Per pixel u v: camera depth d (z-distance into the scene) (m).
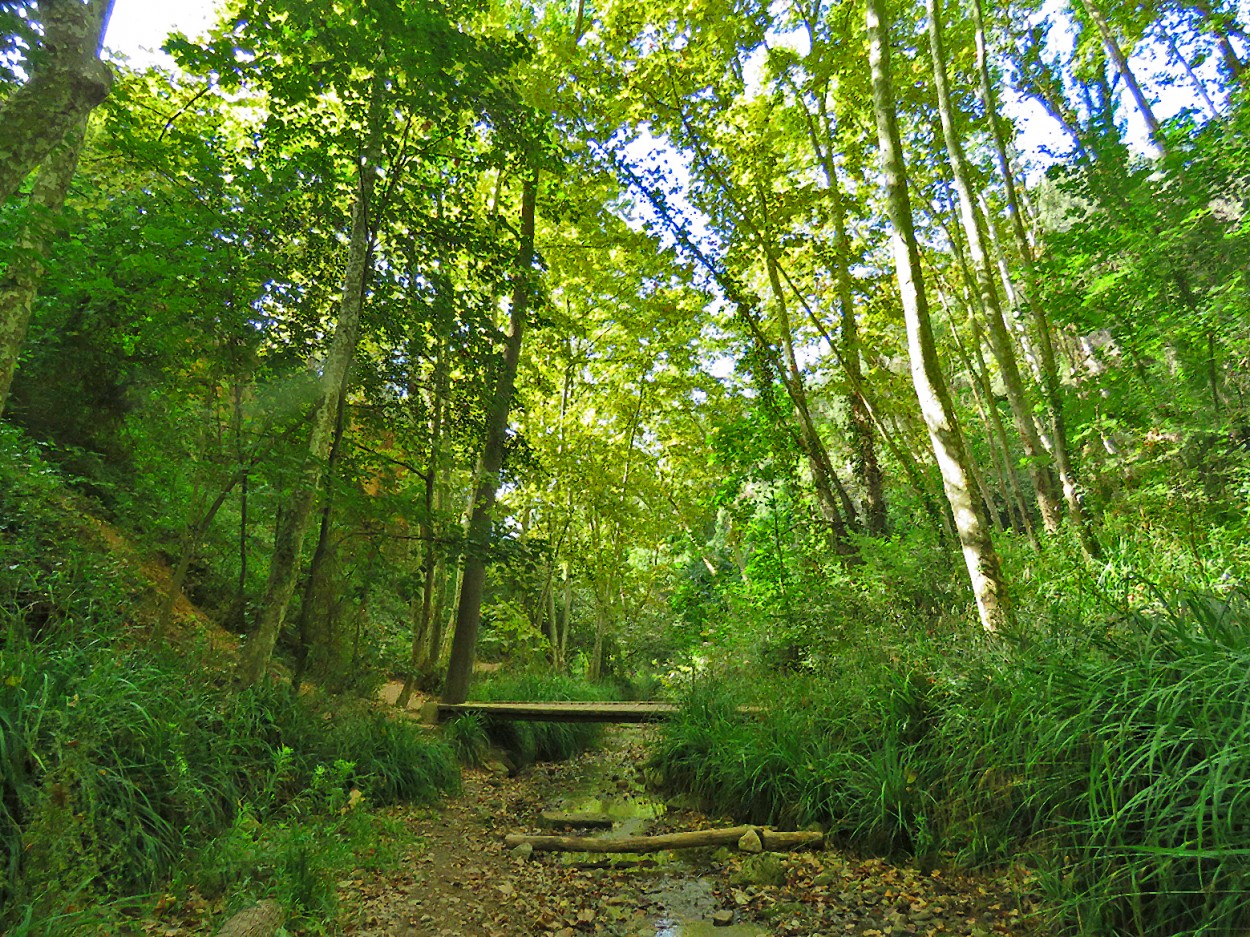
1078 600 6.44
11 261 4.41
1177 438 9.61
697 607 14.91
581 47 11.85
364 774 6.49
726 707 8.15
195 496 7.49
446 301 8.80
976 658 5.57
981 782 4.68
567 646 24.05
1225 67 11.36
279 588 6.80
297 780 5.76
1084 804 3.89
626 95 11.49
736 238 11.73
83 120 5.18
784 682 8.24
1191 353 9.45
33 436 7.66
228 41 7.05
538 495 17.17
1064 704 4.14
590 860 5.74
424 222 8.49
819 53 11.34
